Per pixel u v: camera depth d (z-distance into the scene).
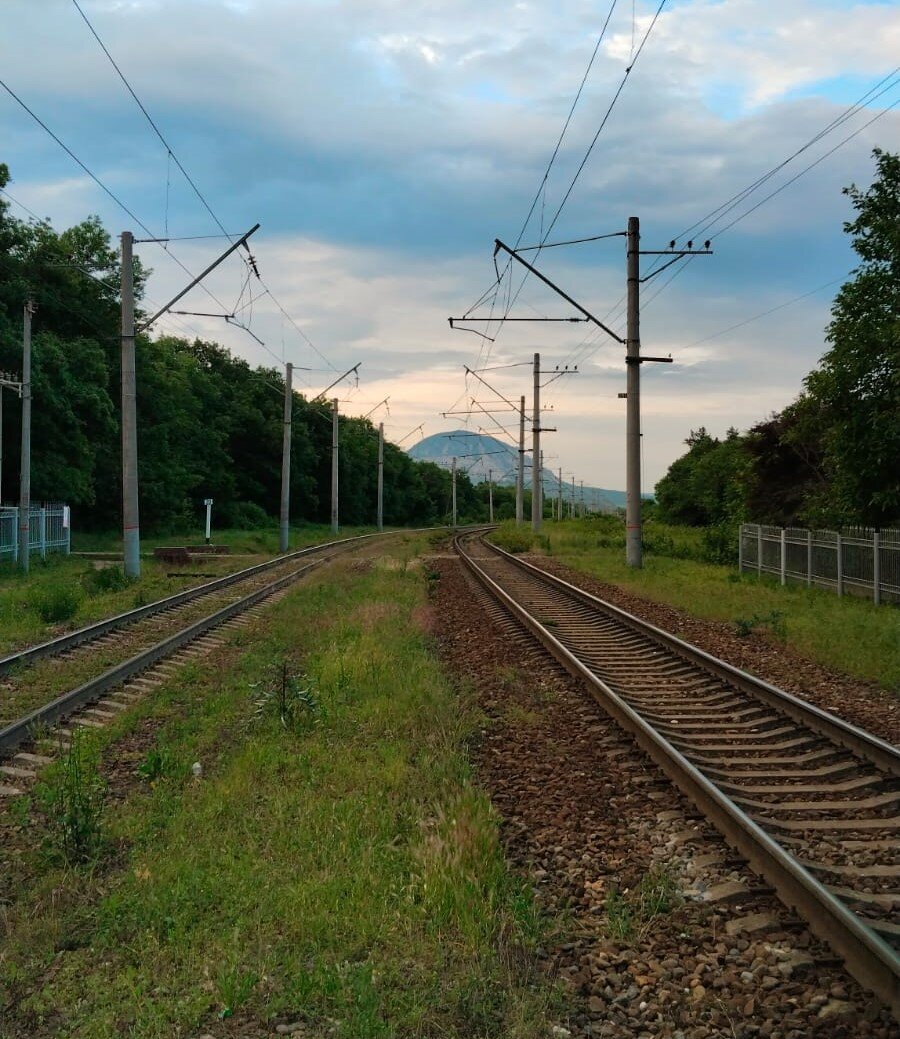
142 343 53.00
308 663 13.00
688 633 15.97
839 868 5.81
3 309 38.16
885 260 19.81
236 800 7.12
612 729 9.20
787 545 25.50
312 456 83.94
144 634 15.67
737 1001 4.37
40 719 9.46
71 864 6.05
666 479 72.81
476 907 5.10
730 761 8.22
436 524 122.44
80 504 51.19
